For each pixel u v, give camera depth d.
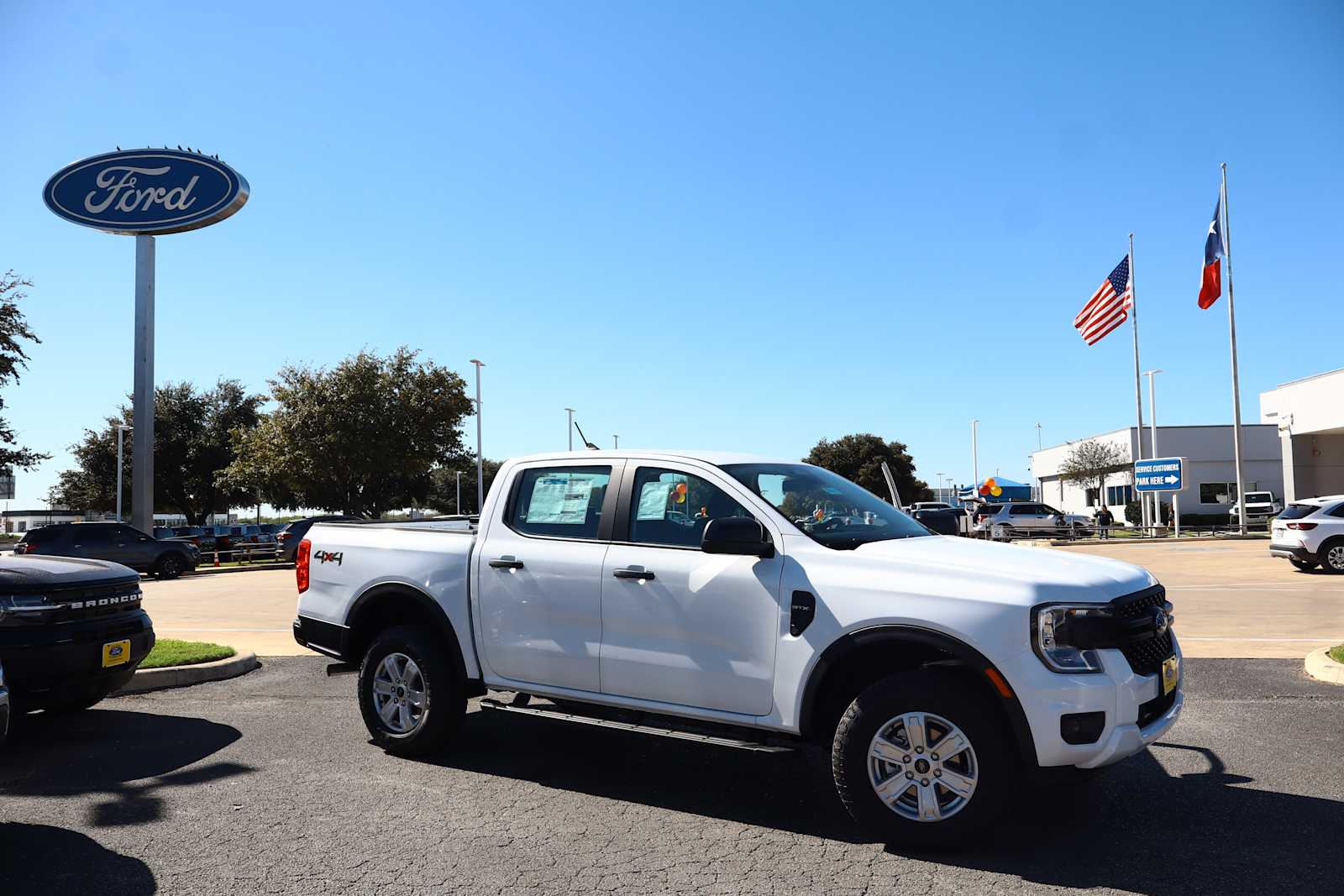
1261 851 4.14
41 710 6.92
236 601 16.52
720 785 5.27
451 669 5.73
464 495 69.50
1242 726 6.31
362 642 6.29
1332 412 32.69
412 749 5.75
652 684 4.87
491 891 3.79
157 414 47.59
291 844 4.32
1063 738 3.90
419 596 5.76
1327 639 9.93
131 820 4.66
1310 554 18.11
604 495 5.35
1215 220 31.45
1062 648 3.99
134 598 6.79
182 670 8.23
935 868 4.00
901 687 4.18
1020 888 3.78
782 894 3.74
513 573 5.41
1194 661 8.72
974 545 4.87
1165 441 51.16
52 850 4.26
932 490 68.31
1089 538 36.91
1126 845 4.23
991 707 4.08
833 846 4.29
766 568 4.62
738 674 4.61
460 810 4.81
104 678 6.41
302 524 28.67
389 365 37.72
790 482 5.21
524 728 6.66
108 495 48.56
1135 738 4.01
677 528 5.06
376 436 36.28
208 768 5.61
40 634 6.04
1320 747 5.80
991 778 4.00
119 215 20.61
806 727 4.44
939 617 4.13
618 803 4.95
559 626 5.21
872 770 4.23
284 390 36.41
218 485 39.50
